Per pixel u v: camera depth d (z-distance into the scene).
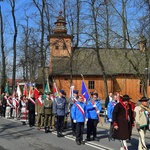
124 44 20.48
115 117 9.30
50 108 14.92
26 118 19.09
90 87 50.47
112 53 23.42
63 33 49.53
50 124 16.00
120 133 9.19
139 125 9.57
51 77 49.38
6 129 16.05
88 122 12.20
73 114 11.46
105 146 10.85
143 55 19.78
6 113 24.56
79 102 11.66
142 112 9.70
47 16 34.84
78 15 28.55
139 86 51.38
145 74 19.81
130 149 10.43
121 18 20.16
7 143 11.41
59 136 13.23
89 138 12.28
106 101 19.03
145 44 19.14
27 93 22.20
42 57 35.66
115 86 51.12
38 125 16.11
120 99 9.57
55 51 48.38
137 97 51.12
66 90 49.53
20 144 11.18
